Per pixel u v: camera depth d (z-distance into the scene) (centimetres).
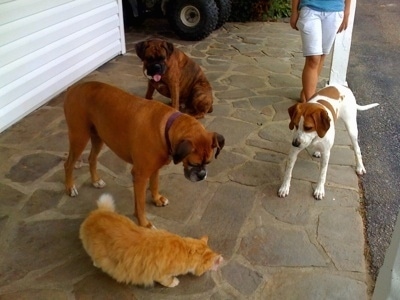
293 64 582
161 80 399
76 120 269
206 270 232
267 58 605
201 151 227
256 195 306
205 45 659
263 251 255
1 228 266
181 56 401
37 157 344
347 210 293
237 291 228
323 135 275
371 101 484
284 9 847
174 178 323
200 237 265
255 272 240
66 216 279
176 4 661
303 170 337
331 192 311
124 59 581
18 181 312
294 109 287
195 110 420
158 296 223
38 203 290
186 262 222
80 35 492
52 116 415
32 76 418
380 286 154
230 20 823
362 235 270
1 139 371
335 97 311
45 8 425
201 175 231
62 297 221
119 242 220
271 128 402
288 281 234
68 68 479
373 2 1055
